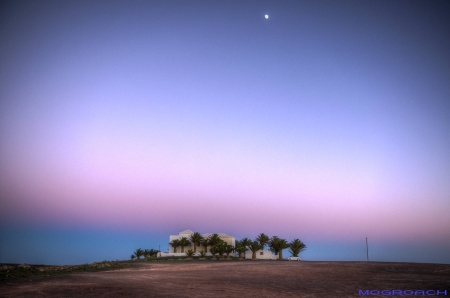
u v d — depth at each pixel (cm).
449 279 3008
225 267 4581
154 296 2030
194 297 2027
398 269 3797
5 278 2716
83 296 1986
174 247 9300
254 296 2109
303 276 3362
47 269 3775
